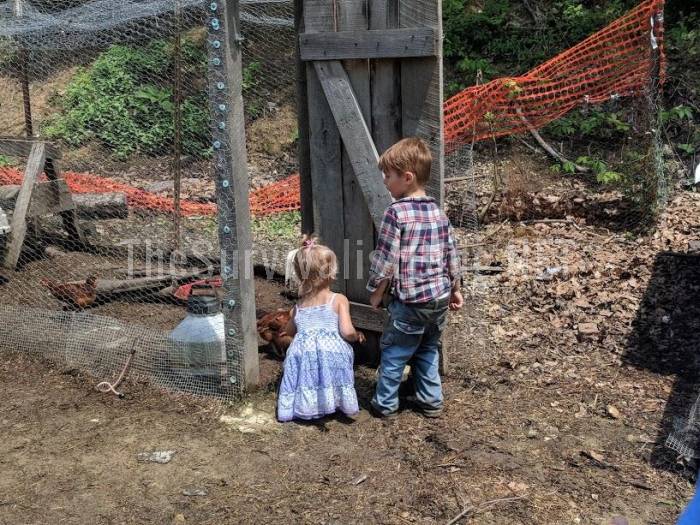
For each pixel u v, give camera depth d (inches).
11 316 193.0
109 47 332.2
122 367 170.7
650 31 298.0
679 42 423.5
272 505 124.0
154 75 339.0
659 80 302.0
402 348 148.6
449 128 315.6
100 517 120.9
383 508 123.0
